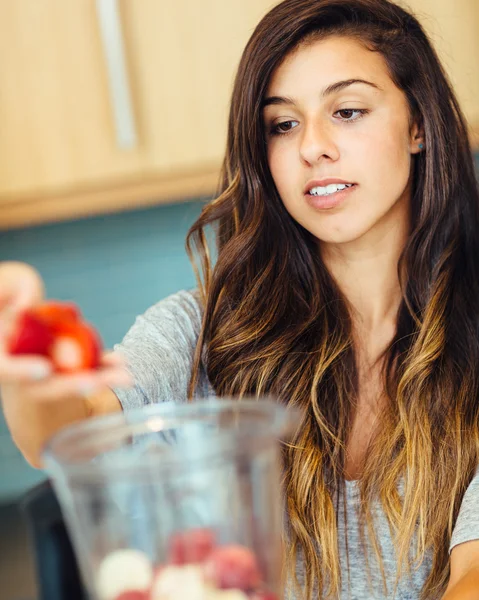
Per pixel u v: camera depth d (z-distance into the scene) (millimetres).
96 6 2330
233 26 2365
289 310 1384
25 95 2395
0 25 2369
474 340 1357
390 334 1393
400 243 1384
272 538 634
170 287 2830
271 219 1368
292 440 1323
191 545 609
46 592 813
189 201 2779
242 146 1337
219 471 603
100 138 2410
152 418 719
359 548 1309
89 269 2828
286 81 1260
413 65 1309
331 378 1356
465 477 1287
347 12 1267
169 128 2408
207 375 1420
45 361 674
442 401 1311
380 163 1260
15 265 762
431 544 1276
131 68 2373
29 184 2432
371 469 1301
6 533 2338
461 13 2301
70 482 602
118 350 1312
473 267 1396
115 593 613
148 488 597
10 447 2781
